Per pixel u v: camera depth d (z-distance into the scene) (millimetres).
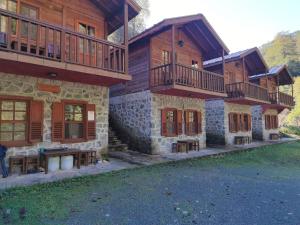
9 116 6578
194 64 12281
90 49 6789
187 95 11000
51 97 7301
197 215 3752
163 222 3479
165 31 10336
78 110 8023
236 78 15359
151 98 10039
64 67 6156
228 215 3771
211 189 5203
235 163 8680
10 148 6414
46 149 6863
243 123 15523
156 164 7859
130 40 10312
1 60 5379
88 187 5215
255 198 4645
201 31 11258
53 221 3461
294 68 35344
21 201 4258
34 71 6391
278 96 17156
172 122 10984
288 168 7949
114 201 4336
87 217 3615
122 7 8125
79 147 7785
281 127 24703
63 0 7680
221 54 12203
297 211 3980
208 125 14570
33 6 7027
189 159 9008
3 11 5281
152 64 10203
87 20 8258
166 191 4996
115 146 10484
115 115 12227
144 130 10266
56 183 5484
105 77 7160
